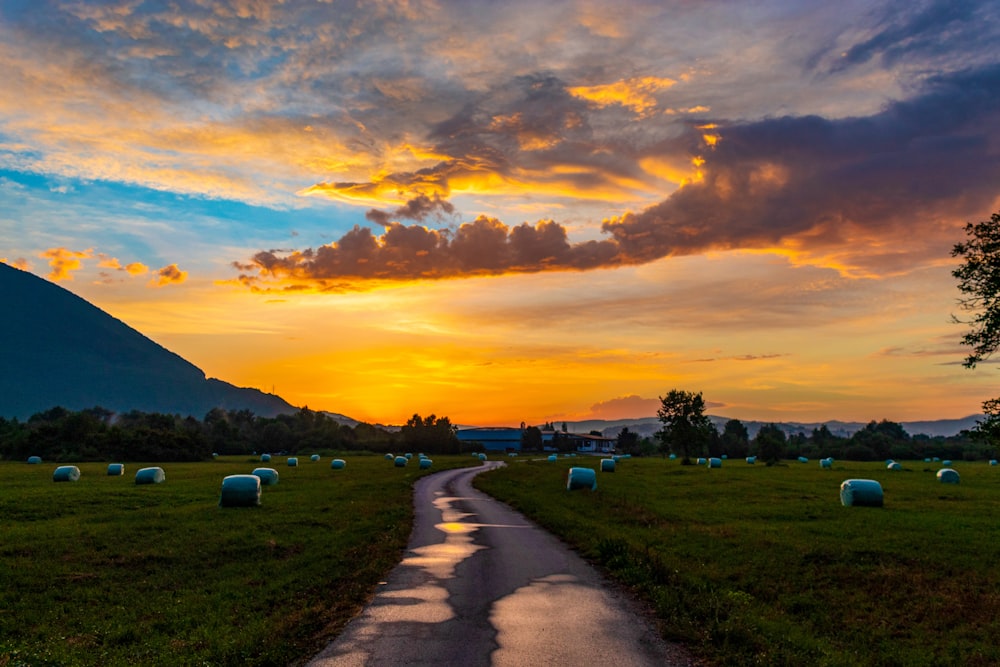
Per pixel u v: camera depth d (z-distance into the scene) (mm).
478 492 44156
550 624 12344
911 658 11438
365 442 156000
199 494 37562
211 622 13062
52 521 26531
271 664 10328
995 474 62625
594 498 35906
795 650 10977
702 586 15164
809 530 24031
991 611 14305
